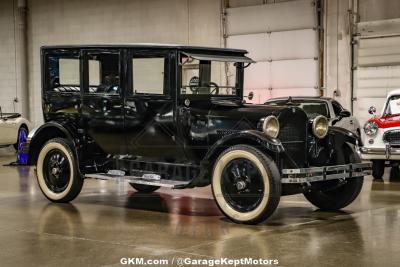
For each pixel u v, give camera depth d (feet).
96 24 58.70
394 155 30.86
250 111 20.25
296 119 20.17
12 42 65.21
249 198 18.94
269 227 18.74
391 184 30.07
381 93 43.91
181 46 20.79
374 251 15.52
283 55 47.73
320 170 19.43
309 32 46.32
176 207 22.79
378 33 43.75
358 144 21.57
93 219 20.25
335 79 45.70
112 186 28.94
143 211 21.88
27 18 63.93
